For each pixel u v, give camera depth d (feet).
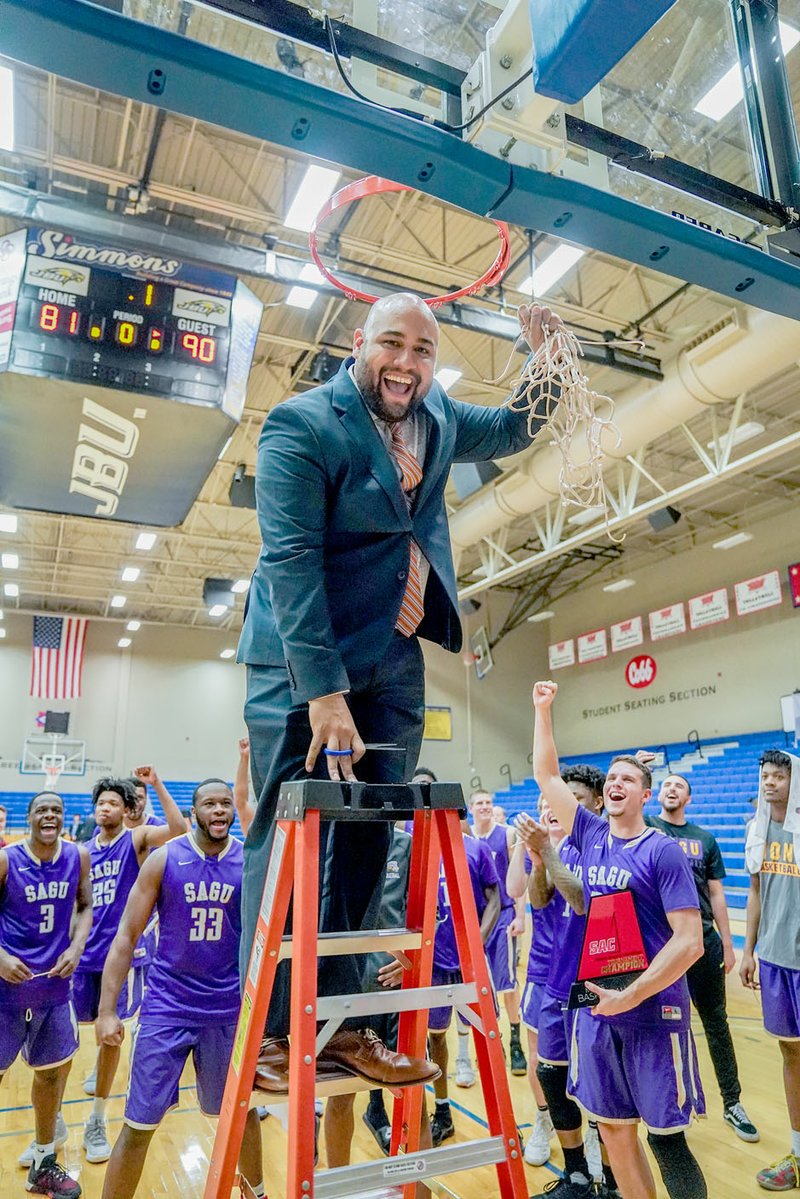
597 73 4.46
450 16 5.47
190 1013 9.07
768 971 10.87
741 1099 13.99
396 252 24.66
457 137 5.23
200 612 61.41
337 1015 3.69
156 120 20.18
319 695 4.08
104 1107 11.93
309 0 5.16
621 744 56.08
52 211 16.22
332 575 4.69
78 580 54.90
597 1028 7.91
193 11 4.77
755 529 48.32
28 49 4.33
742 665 48.14
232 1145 3.72
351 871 5.11
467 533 40.16
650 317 27.84
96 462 16.70
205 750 60.44
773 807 11.39
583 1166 9.77
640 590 56.18
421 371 4.69
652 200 6.17
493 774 61.26
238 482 34.37
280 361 31.83
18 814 54.19
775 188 6.88
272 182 22.67
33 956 11.03
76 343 14.60
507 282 26.18
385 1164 3.54
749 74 7.09
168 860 9.62
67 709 58.03
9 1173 11.21
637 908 8.07
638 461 32.37
